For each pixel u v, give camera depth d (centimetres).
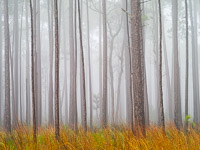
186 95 1363
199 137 684
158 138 595
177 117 1534
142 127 773
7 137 845
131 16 921
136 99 866
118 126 1148
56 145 586
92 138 640
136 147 530
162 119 754
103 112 1501
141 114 852
